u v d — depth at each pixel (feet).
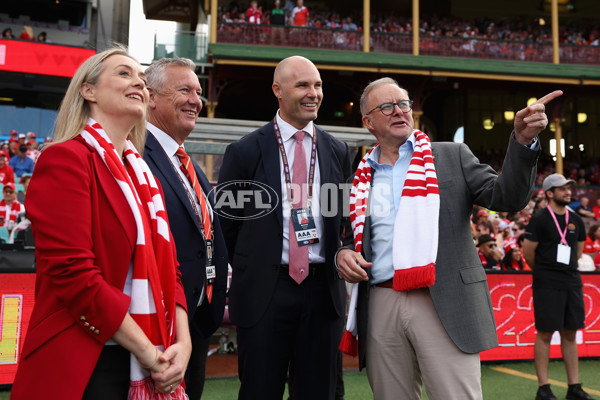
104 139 5.34
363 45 52.29
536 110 6.40
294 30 51.42
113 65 5.60
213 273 8.16
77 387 4.62
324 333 8.41
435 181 7.60
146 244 5.28
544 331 14.35
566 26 67.97
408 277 7.25
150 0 62.39
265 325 8.16
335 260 8.26
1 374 14.14
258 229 8.51
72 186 4.84
